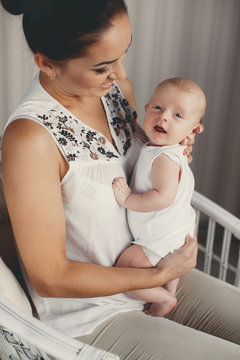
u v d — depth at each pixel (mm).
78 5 801
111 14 819
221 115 2459
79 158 986
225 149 2545
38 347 840
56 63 892
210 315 1209
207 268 1543
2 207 1184
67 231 1060
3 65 2129
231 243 2701
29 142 910
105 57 861
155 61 2289
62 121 995
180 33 2244
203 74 2354
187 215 1154
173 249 1103
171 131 1078
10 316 857
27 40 897
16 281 1073
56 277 954
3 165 916
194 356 1002
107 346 1038
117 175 1066
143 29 2201
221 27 2254
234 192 2648
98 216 1029
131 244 1149
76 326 1069
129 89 1287
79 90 949
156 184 1079
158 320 1109
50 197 919
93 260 1080
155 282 1059
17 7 858
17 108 975
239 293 1265
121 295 1122
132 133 1195
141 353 1016
